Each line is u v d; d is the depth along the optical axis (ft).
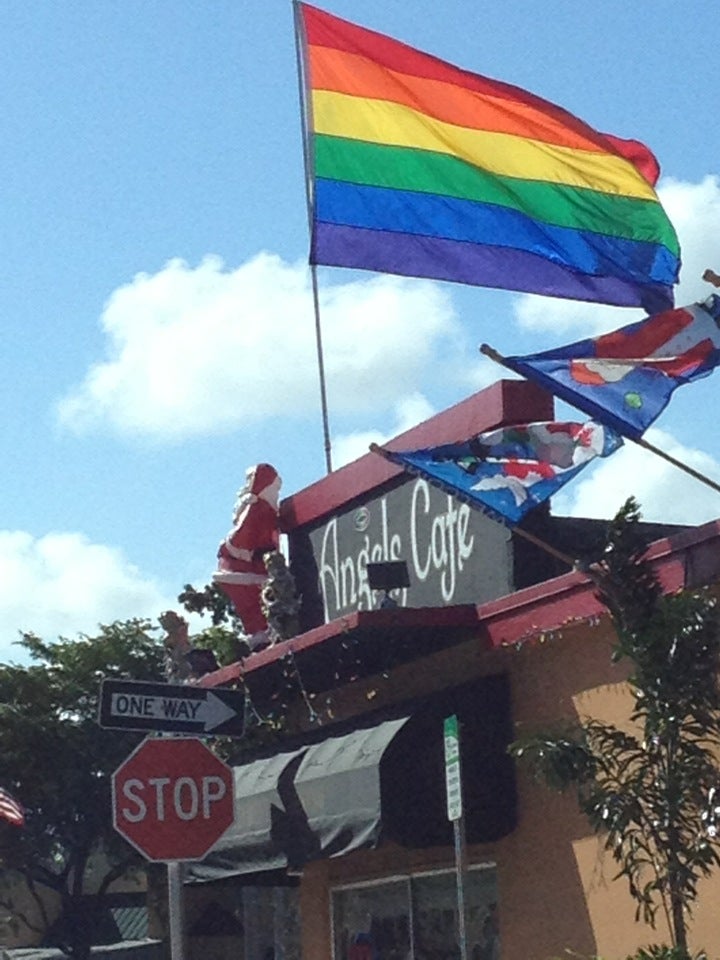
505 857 47.67
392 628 47.96
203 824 38.65
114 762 109.09
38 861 116.06
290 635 58.95
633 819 35.58
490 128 43.32
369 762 46.96
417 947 51.90
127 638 111.96
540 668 46.70
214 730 39.01
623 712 43.29
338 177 42.55
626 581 36.55
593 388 36.32
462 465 40.93
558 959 44.62
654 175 44.42
